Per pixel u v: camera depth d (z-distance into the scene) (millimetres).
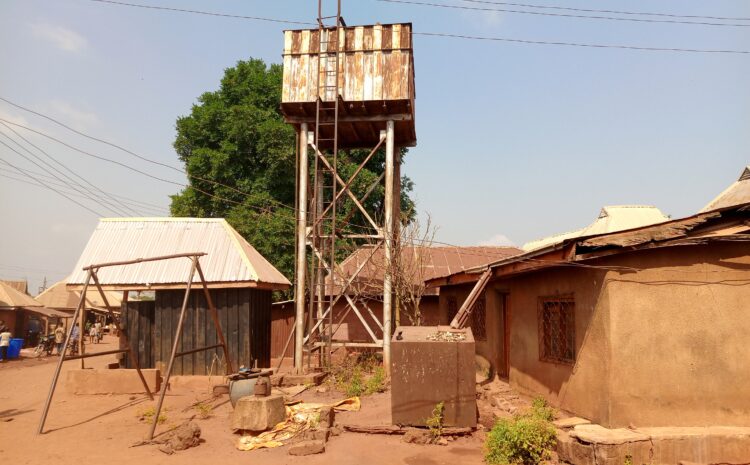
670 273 7742
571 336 8969
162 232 16094
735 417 7531
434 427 8531
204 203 29328
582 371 8297
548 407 9328
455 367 8789
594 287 8016
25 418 10781
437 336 9469
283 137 27359
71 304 44000
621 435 6945
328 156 27422
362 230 28234
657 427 7438
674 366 7590
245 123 28078
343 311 20297
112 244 15797
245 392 10094
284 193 28828
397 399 8828
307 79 15156
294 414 9273
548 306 9922
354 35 15188
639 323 7633
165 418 10133
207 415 10383
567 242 7742
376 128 16297
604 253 7656
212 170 28609
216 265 14820
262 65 32344
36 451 8289
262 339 15523
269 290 16359
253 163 29156
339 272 17625
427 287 18016
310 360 15125
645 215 17516
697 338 7645
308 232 15109
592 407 7965
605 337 7684
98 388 13203
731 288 7762
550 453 7273
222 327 14375
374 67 14977
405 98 14719
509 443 7355
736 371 7617
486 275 11352
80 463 7637
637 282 7707
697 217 7613
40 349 27359
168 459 7793
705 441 6930
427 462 7445
